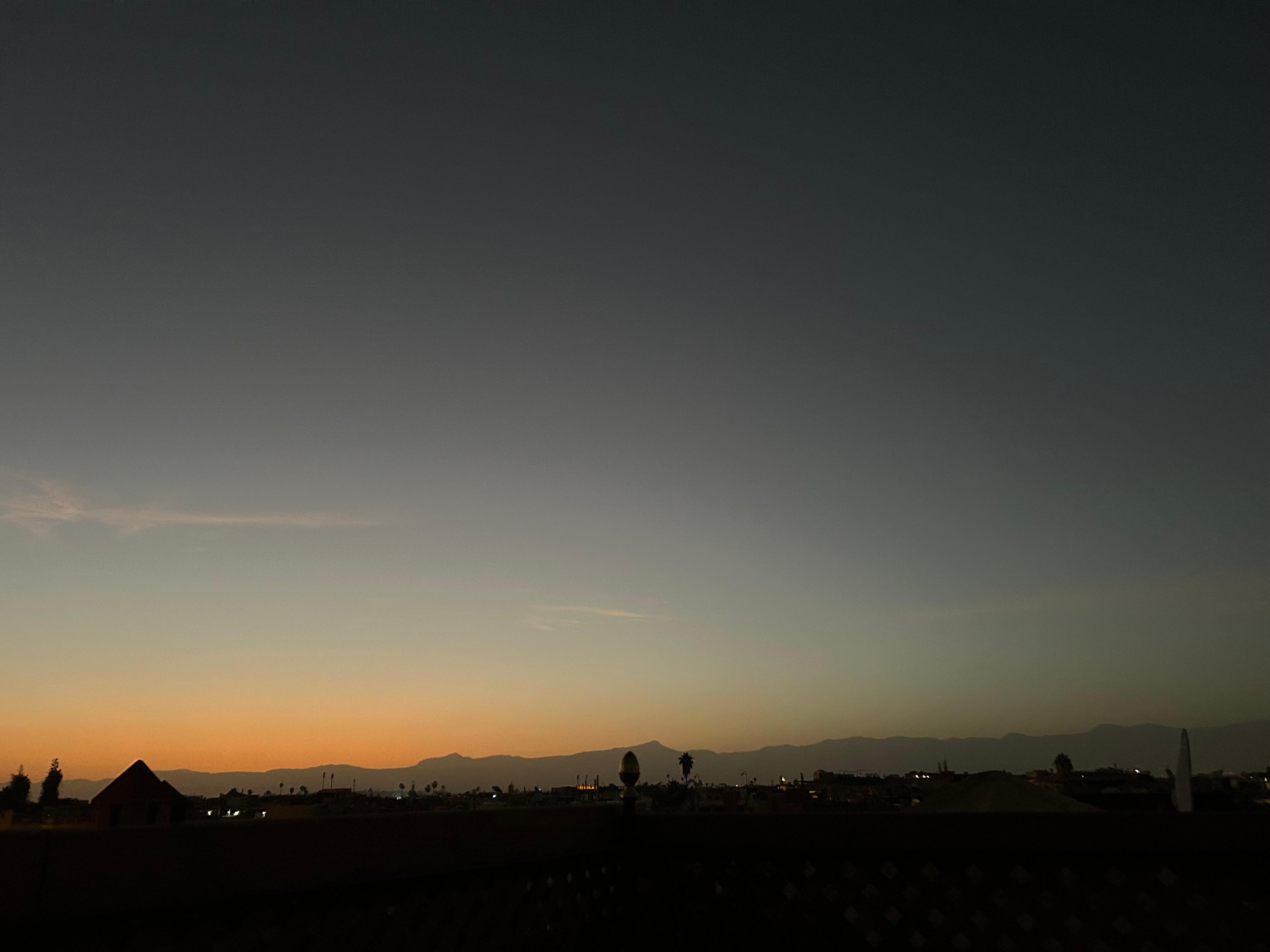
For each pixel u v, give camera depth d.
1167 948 2.87
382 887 2.17
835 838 3.35
